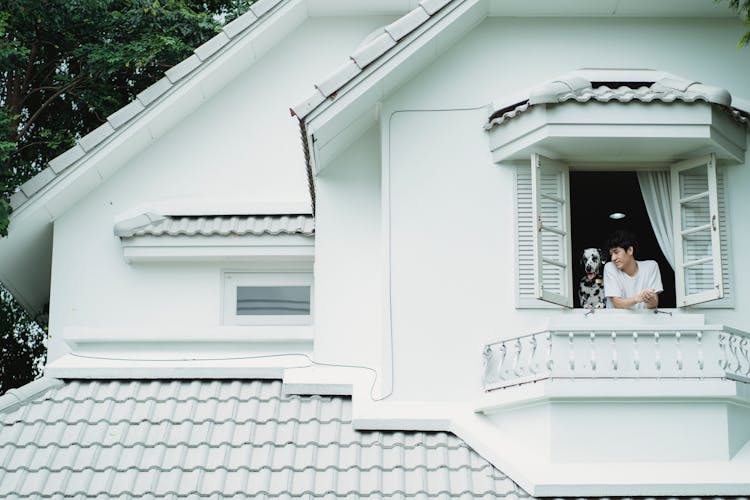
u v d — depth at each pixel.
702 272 16.14
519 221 16.22
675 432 14.86
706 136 15.82
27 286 20.55
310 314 18.89
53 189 18.61
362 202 17.12
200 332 16.92
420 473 14.75
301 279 19.00
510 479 14.80
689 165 16.31
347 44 20.03
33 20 24.84
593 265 16.77
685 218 16.33
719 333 14.98
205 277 18.94
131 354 16.86
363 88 15.98
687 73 16.98
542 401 14.91
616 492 14.39
